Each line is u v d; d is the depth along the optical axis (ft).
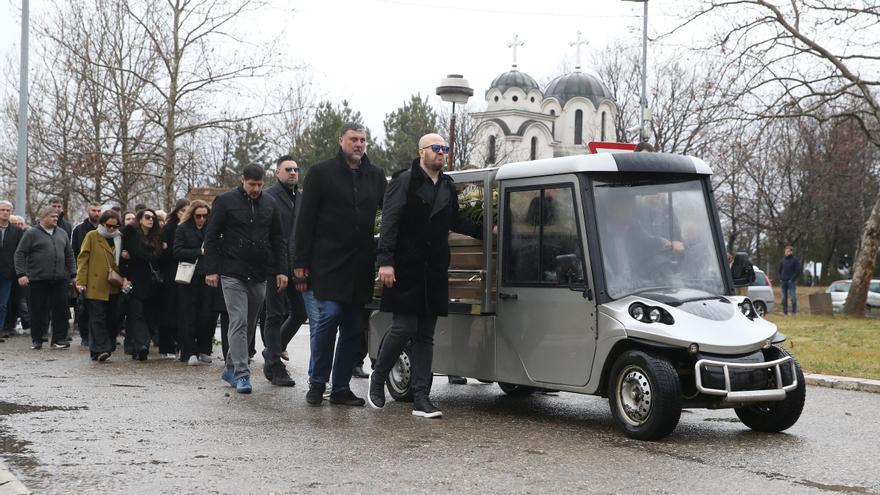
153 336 46.14
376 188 29.45
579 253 26.27
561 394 33.65
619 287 25.88
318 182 28.81
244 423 25.52
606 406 30.63
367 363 44.57
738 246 217.77
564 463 21.03
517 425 26.25
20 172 71.00
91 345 42.37
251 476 19.10
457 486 18.58
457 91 65.16
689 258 27.04
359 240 28.86
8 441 22.57
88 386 32.91
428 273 27.43
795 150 154.92
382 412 28.12
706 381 23.90
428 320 27.61
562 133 261.65
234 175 130.62
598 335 25.59
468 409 29.45
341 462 20.61
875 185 178.70
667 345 24.23
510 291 28.32
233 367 33.24
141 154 93.35
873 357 46.98
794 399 25.44
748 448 23.52
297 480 18.80
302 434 23.97
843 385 37.04
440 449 22.35
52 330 48.75
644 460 21.61
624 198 26.71
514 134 248.73
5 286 52.44
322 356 29.30
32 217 117.08
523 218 28.09
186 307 41.22
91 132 97.14
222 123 94.22
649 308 24.82
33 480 18.57
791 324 76.54
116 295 44.65
